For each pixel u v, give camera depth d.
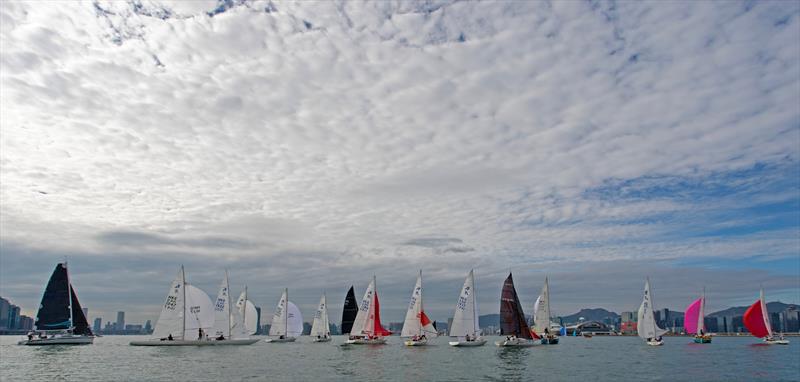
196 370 56.31
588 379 51.62
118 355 75.31
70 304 91.12
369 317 99.25
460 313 90.62
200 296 92.94
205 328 92.81
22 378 49.81
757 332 119.50
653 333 115.50
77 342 92.88
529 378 51.66
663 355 90.38
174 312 89.94
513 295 92.94
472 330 90.75
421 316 95.94
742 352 100.62
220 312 95.06
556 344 104.25
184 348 87.81
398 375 53.03
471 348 92.00
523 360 71.50
